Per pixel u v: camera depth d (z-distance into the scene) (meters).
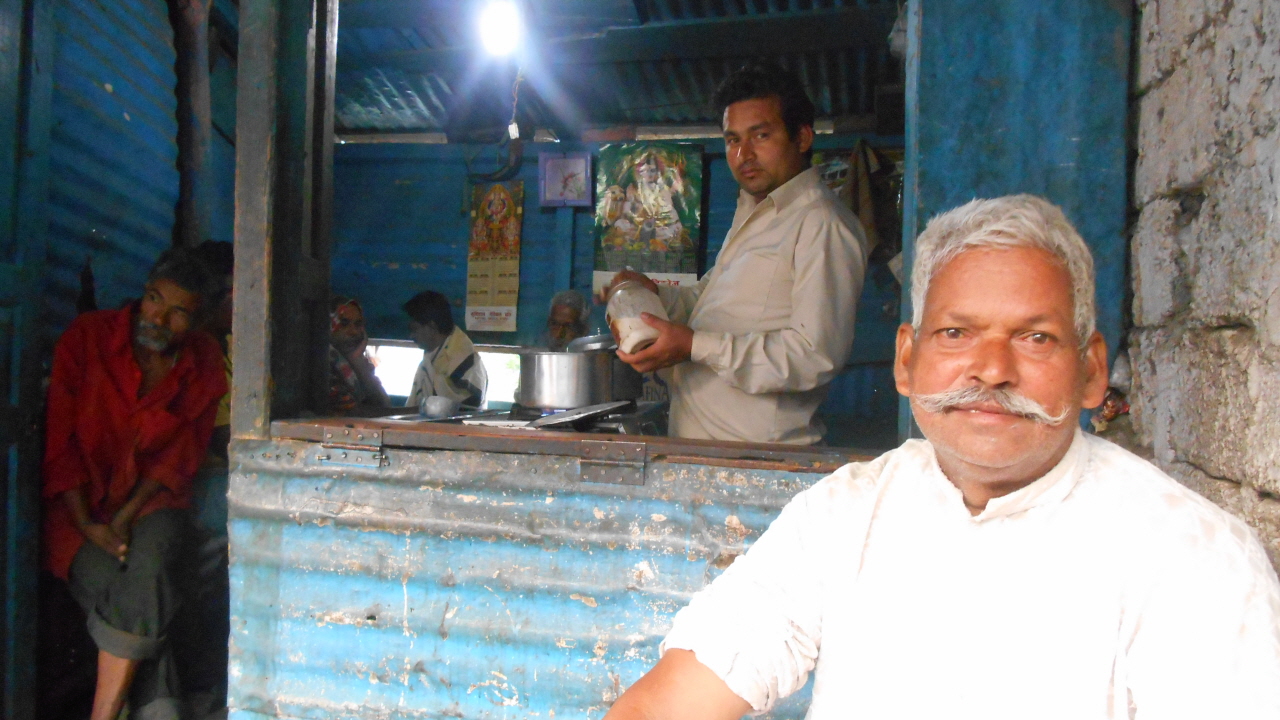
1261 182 1.24
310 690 1.84
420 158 5.59
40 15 2.53
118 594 2.40
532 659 1.75
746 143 2.20
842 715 0.98
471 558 1.77
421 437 1.78
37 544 2.50
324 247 2.09
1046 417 0.88
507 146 5.46
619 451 1.71
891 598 0.98
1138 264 1.75
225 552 3.01
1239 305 1.32
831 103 4.79
